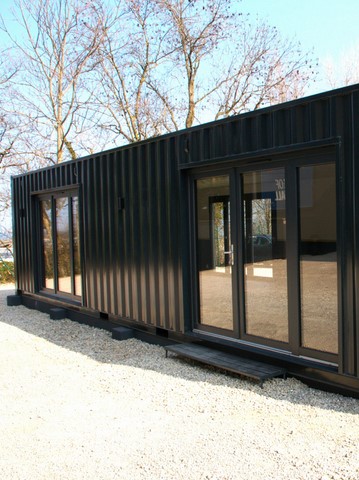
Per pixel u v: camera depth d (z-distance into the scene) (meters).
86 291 7.97
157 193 6.20
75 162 8.09
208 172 5.55
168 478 3.04
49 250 9.45
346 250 4.04
